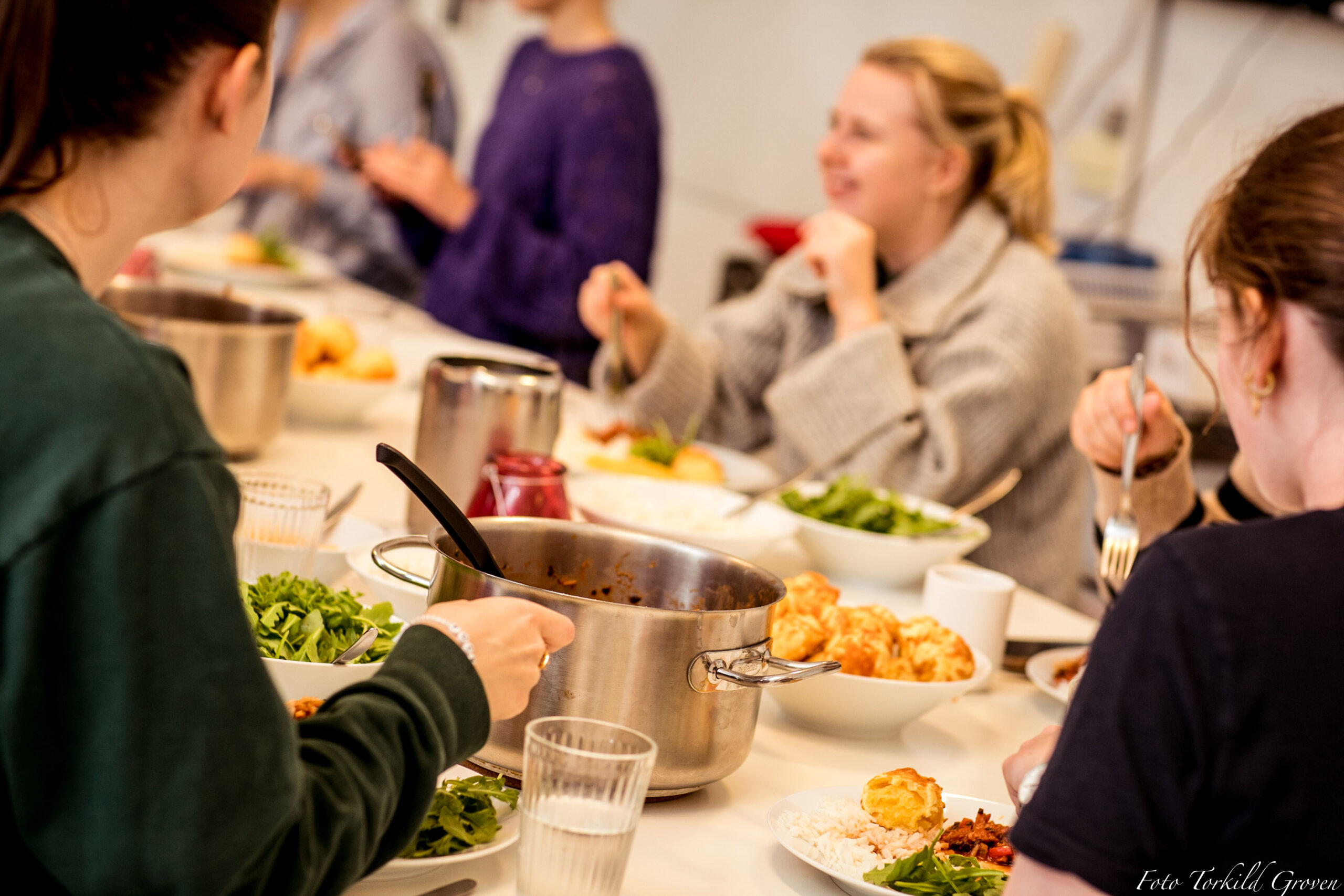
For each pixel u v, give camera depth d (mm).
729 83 4801
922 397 2016
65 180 584
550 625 753
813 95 4578
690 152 4930
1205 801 604
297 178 4152
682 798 949
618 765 705
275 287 3004
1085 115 3830
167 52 572
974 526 1725
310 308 2803
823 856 849
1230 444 3076
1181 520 1342
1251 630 602
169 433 533
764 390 2520
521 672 713
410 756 636
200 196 636
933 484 1963
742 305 2568
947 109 2125
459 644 686
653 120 3443
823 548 1609
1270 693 596
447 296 3531
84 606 507
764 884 835
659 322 2332
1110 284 3484
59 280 553
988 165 2195
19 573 497
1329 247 658
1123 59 3748
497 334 3479
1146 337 3395
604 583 1018
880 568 1598
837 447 2023
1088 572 3414
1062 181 3881
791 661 991
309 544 1178
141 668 511
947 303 2123
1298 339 684
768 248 4082
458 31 5328
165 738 515
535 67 3635
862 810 907
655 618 837
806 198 4625
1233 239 708
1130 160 3752
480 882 783
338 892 610
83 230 597
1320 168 678
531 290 3367
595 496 1546
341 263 4438
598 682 842
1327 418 684
